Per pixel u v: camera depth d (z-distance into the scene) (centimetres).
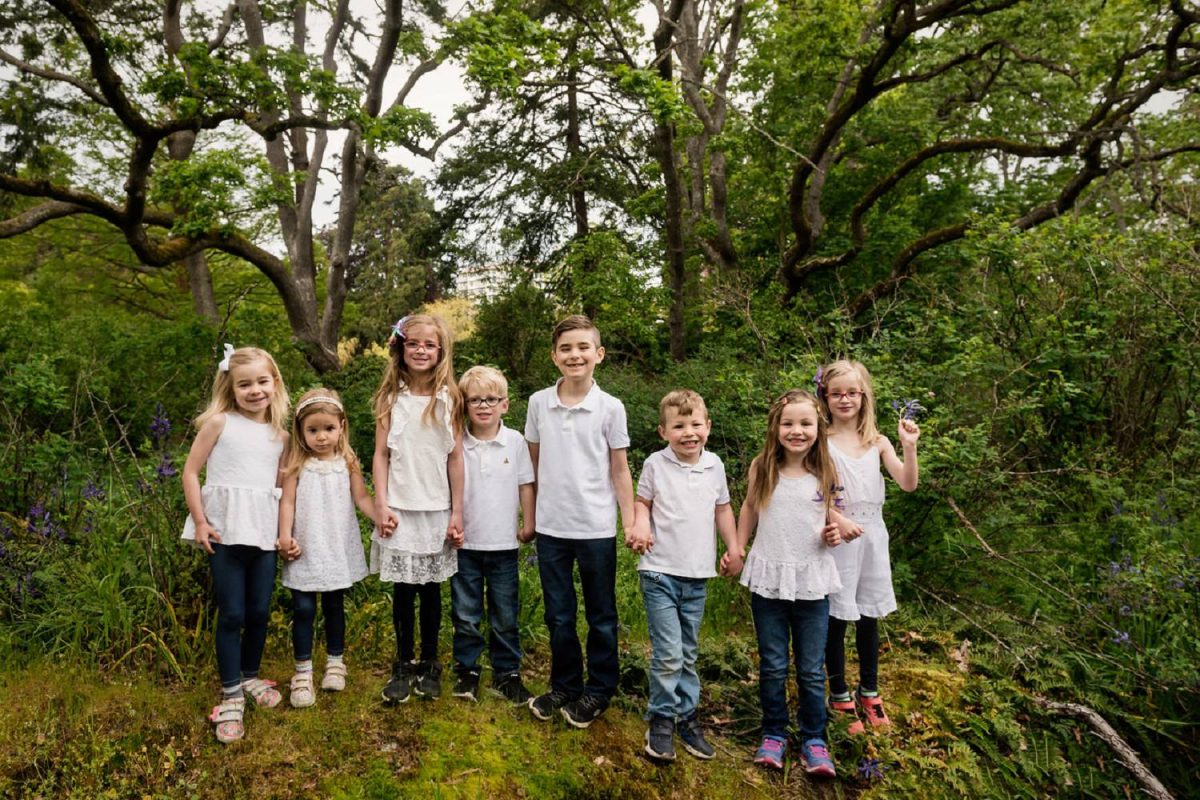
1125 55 1013
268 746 266
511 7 823
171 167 1009
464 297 1747
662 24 958
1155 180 943
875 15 1116
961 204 1390
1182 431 555
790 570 282
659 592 280
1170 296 584
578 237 1422
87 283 1500
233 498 269
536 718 293
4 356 735
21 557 343
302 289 1313
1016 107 1205
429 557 288
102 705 279
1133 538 432
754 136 1229
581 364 284
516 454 302
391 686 294
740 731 309
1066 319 570
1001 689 341
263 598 279
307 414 284
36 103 1150
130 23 1263
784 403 288
